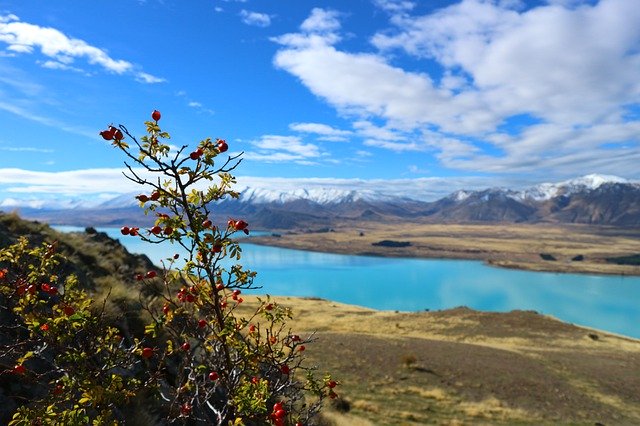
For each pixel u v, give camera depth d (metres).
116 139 3.65
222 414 4.49
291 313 4.89
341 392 27.02
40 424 3.71
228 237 4.08
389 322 72.44
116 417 5.85
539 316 76.44
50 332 3.96
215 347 4.69
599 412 29.58
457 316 76.69
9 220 13.60
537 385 34.03
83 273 11.05
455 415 25.80
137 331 8.27
